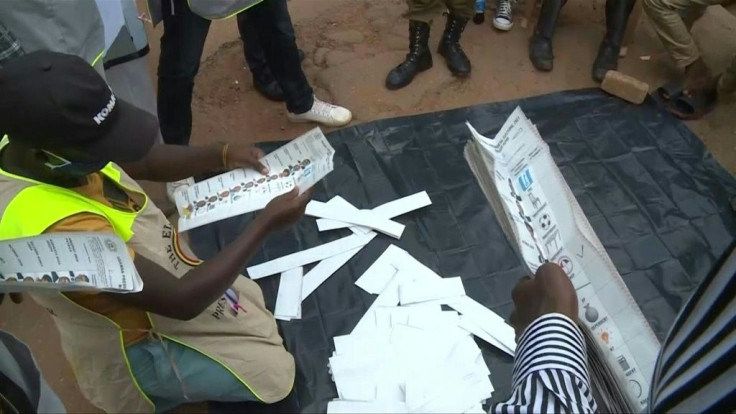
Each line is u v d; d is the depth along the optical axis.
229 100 2.93
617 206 2.40
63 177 1.25
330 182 2.49
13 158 1.23
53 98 1.11
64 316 1.48
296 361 1.99
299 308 2.09
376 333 1.99
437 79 2.98
